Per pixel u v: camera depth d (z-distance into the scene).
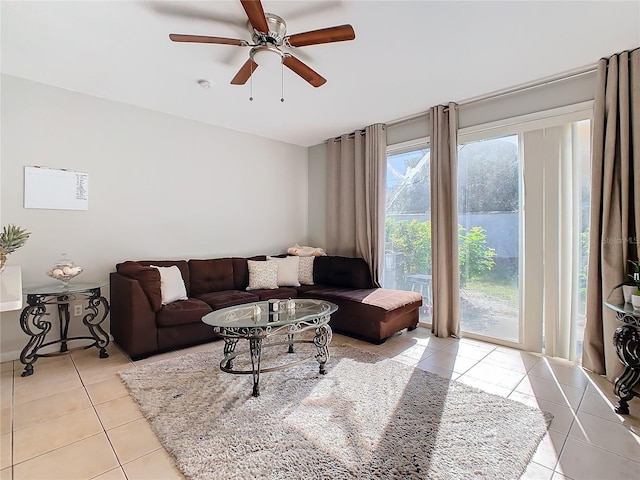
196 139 4.03
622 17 2.07
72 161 3.15
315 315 2.50
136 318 2.78
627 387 1.99
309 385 2.32
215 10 2.02
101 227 3.32
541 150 3.01
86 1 1.92
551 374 2.56
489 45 2.39
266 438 1.72
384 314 3.15
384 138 4.15
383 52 2.48
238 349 3.06
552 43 2.36
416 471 1.49
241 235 4.50
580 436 1.77
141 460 1.58
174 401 2.10
